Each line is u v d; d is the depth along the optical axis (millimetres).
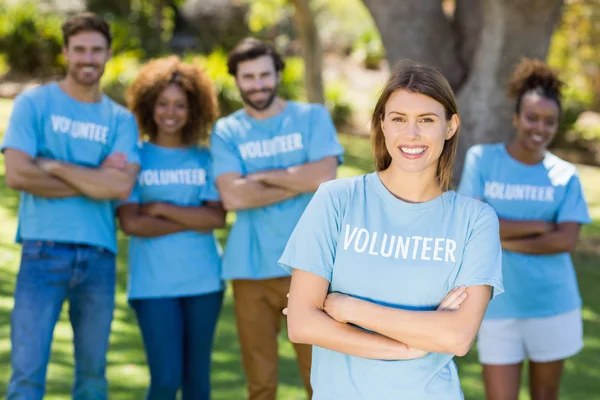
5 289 8219
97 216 4871
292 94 21516
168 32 27344
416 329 2982
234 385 6352
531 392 5078
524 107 4941
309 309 3094
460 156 10141
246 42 5191
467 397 6445
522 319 4840
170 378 4879
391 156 3121
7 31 22609
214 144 5215
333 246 3129
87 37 4828
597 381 7043
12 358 4578
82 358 4848
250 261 5074
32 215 4738
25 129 4754
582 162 20484
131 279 5062
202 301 5074
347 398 3096
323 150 5176
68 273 4695
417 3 10812
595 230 13008
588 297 9578
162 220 5043
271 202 5062
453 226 3121
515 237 4848
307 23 14867
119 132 5012
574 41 21922
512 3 9477
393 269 3078
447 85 3059
